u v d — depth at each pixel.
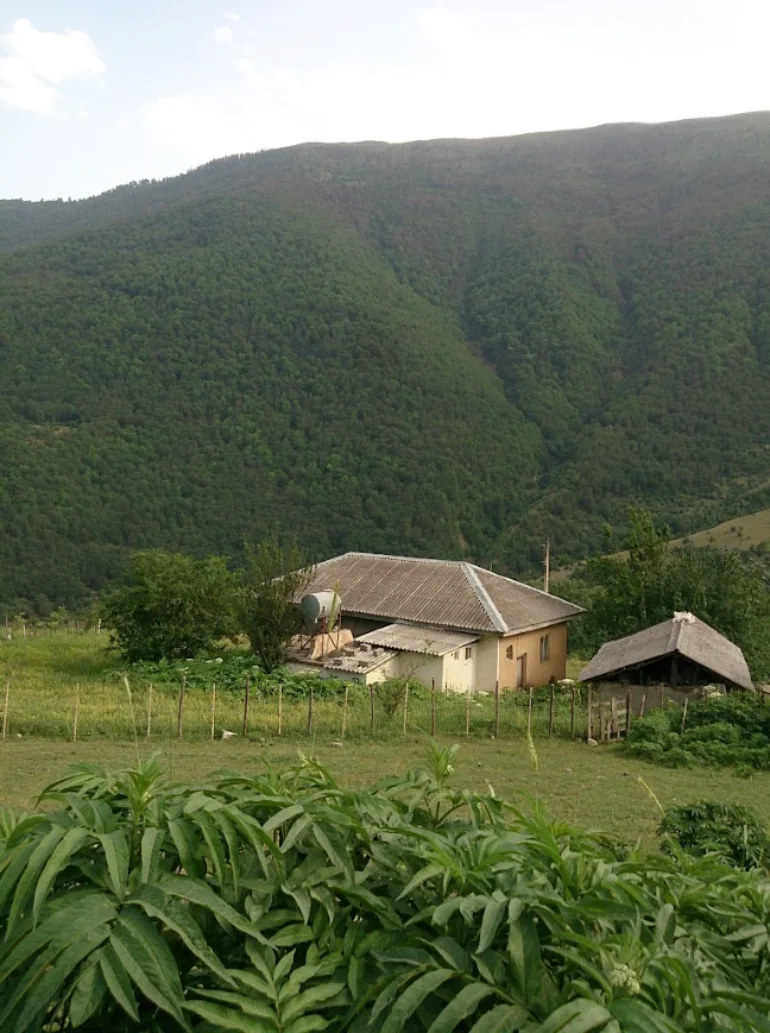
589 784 14.10
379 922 2.66
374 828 2.91
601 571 35.28
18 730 16.28
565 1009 2.14
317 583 32.16
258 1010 2.24
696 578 32.97
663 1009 2.39
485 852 2.79
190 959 2.49
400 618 29.41
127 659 27.67
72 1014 2.09
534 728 19.48
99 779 2.90
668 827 8.00
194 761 14.12
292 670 26.03
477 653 28.62
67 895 2.40
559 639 31.86
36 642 32.69
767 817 12.40
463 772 14.41
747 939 2.90
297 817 2.80
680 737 17.72
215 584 28.41
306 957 2.50
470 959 2.43
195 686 23.08
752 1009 2.52
